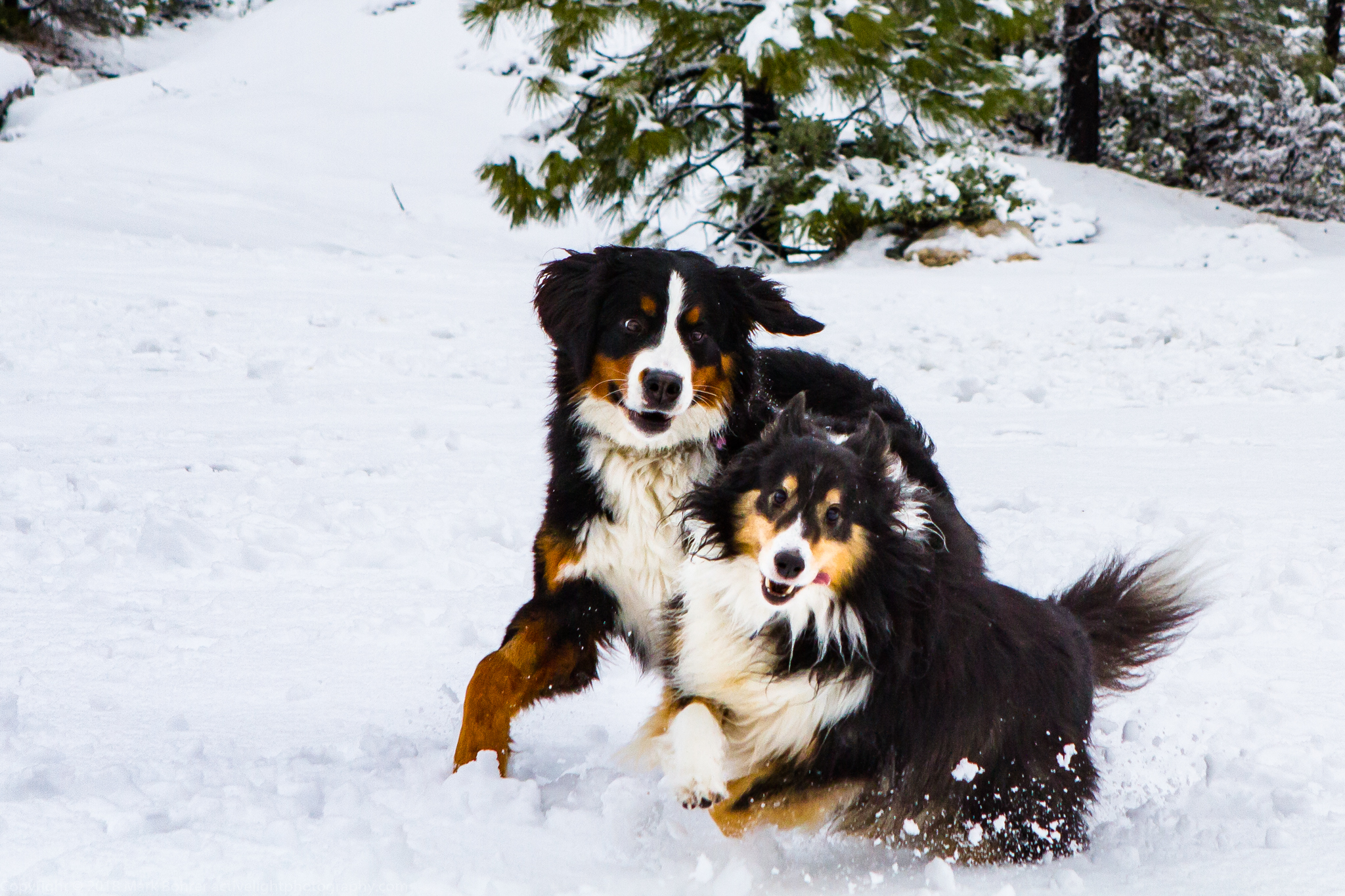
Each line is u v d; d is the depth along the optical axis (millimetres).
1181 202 28719
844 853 3408
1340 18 36000
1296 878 2869
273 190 27875
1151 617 4320
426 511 6570
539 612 4031
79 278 13297
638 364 3879
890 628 3346
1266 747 3850
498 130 33062
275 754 3625
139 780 3277
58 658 4316
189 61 39188
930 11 20344
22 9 39406
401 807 3209
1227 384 10797
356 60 36969
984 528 6559
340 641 4746
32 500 6395
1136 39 31656
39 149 28344
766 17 18391
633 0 19734
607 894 2738
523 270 17203
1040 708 3496
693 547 3617
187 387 9531
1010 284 16562
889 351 12008
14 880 2551
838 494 3314
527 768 3873
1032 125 33750
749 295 4188
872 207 20938
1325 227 29203
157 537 5719
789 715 3436
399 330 12125
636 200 22016
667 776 3455
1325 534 6332
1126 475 7715
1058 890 2961
